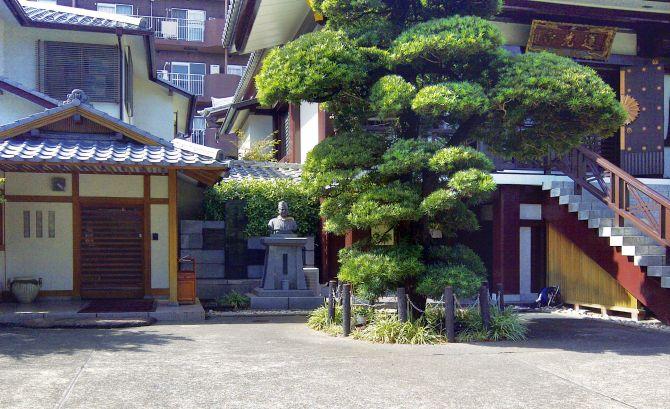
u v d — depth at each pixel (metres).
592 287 12.34
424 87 8.73
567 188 12.76
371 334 8.67
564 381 6.35
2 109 13.81
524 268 13.90
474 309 9.45
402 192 8.66
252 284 14.06
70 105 10.92
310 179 9.34
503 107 8.79
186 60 35.62
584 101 8.38
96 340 8.43
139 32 15.42
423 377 6.44
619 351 7.96
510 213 13.52
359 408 5.34
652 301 10.48
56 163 9.98
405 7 9.67
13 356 7.23
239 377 6.35
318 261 15.15
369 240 9.66
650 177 14.52
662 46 14.30
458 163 8.52
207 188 14.77
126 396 5.56
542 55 9.10
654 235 10.39
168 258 12.31
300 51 8.79
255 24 16.23
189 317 10.82
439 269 8.93
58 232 11.98
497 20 13.88
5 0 13.58
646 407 5.48
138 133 11.23
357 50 8.98
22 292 11.34
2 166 11.01
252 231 14.59
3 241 11.62
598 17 13.73
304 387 5.98
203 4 35.91
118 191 12.26
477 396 5.75
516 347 8.20
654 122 14.54
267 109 20.72
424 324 8.98
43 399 5.40
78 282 12.04
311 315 11.22
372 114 9.84
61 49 15.82
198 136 34.25
